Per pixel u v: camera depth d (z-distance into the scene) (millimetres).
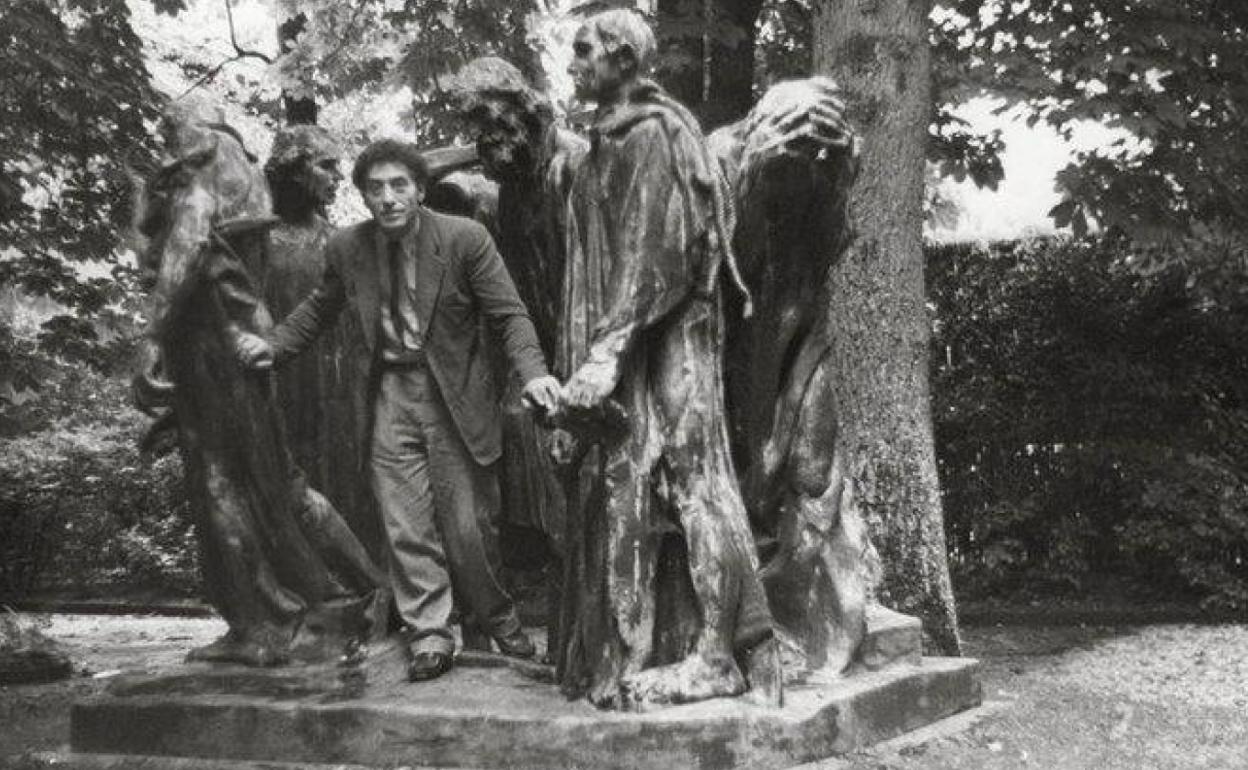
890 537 10320
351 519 7000
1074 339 14922
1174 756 6562
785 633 6559
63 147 16141
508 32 15453
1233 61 13844
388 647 6277
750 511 6672
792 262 6566
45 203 18203
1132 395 14672
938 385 15133
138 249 6453
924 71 10703
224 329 6305
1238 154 13828
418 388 6379
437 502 6387
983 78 13359
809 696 5992
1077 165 13789
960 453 14992
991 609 14148
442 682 6129
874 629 6781
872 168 10539
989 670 10258
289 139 7234
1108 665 10727
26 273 17000
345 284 6496
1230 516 13945
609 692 5691
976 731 6664
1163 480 14242
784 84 6445
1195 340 14820
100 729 6129
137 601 17891
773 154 6238
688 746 5379
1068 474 14672
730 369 6648
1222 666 10625
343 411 7023
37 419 19609
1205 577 13914
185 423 6426
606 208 6078
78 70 15586
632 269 5883
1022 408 14891
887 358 10445
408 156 6387
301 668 6262
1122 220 13672
